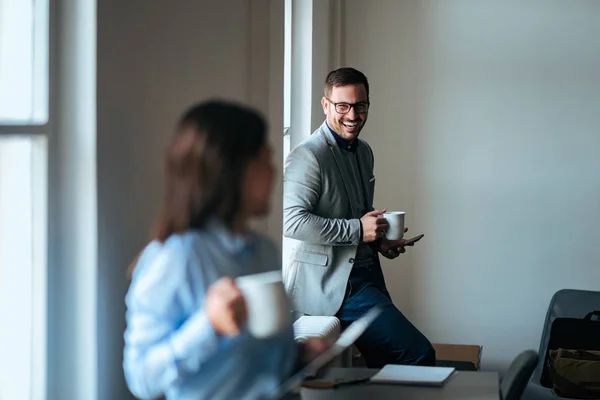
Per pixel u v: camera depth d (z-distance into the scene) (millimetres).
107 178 1848
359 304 3502
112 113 1866
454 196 4801
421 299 4859
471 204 4793
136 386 1599
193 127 1641
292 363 1886
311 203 3459
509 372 2227
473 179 4789
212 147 1626
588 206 4730
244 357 1674
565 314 4543
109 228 1860
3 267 1777
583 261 4742
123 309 1941
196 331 1548
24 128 1699
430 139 4801
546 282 4773
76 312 1821
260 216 1709
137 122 1985
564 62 4703
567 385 3973
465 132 4781
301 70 4059
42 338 1793
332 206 3523
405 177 4824
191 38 2316
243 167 1640
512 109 4746
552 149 4734
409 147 4812
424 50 4777
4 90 1757
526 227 4770
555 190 4746
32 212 1780
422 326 4863
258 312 1614
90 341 1820
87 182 1795
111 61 1856
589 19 4676
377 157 4840
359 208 3641
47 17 1760
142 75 2012
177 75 2221
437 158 4801
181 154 1642
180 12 2236
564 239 4750
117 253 1900
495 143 4766
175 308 1608
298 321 3359
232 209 1659
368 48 4809
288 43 4059
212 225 1673
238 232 1707
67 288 1818
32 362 1799
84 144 1791
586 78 4695
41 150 1769
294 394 2021
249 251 1739
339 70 3572
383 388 2148
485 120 4766
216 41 2512
